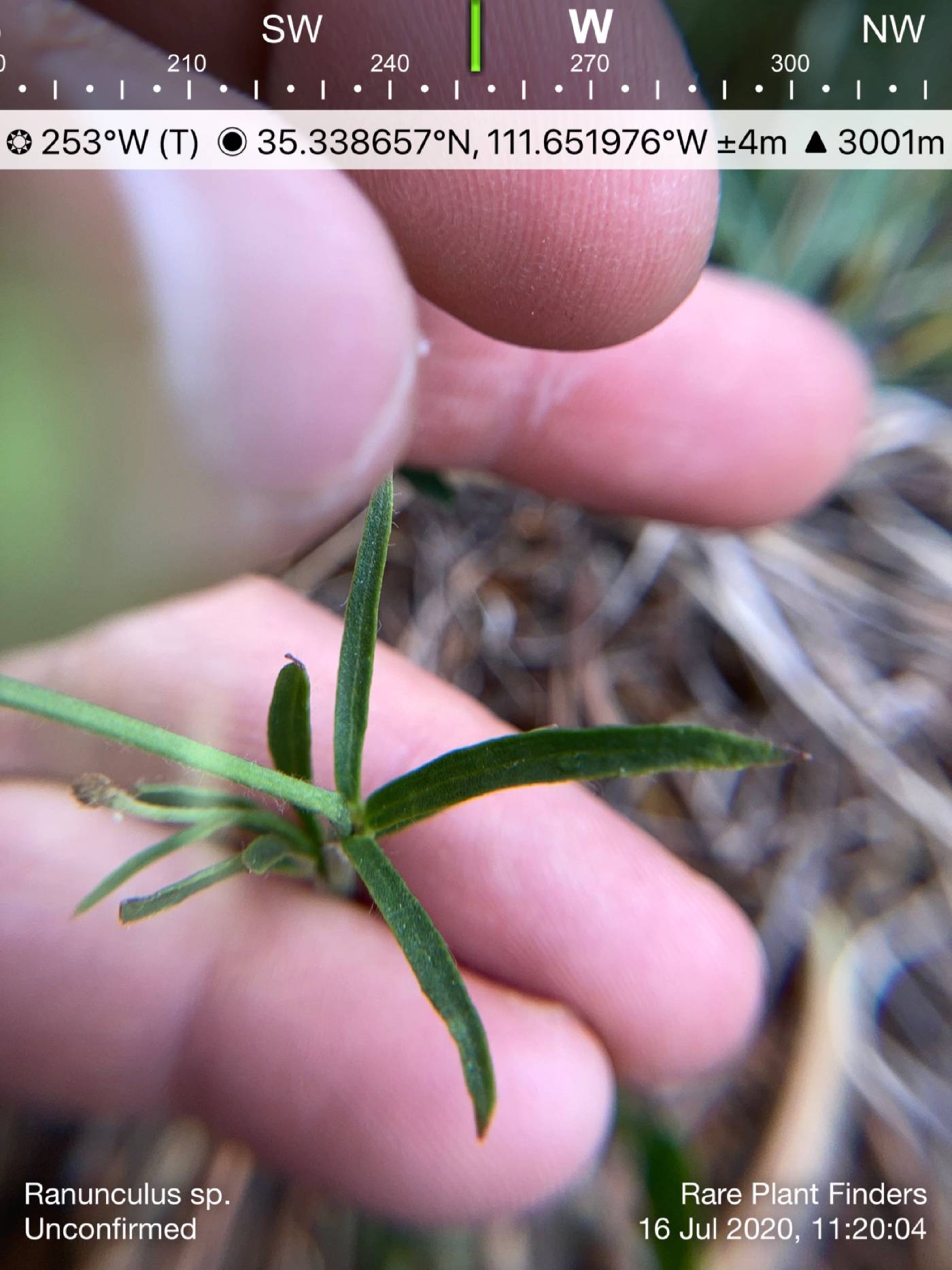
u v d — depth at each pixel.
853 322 0.10
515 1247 0.08
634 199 0.06
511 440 0.08
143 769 0.07
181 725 0.07
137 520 0.05
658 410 0.08
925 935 0.09
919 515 0.09
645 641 0.09
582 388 0.08
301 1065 0.07
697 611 0.09
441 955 0.05
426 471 0.08
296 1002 0.07
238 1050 0.07
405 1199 0.07
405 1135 0.07
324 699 0.07
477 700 0.09
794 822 0.09
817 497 0.09
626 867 0.07
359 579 0.05
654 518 0.09
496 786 0.05
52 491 0.05
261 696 0.07
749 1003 0.07
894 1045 0.09
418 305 0.07
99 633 0.07
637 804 0.09
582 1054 0.07
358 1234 0.08
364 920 0.07
